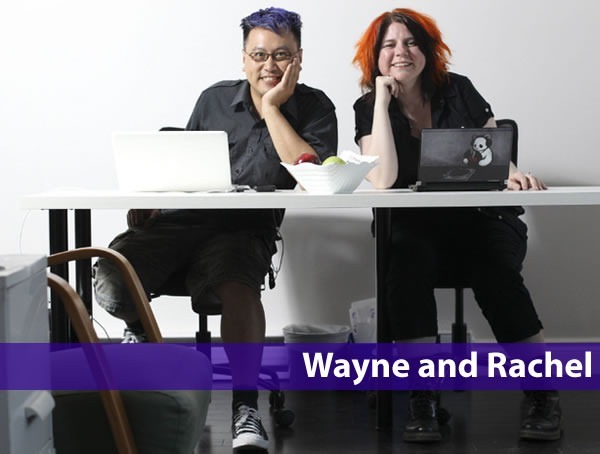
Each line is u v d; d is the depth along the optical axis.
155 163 2.67
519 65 3.65
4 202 3.70
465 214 2.93
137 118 3.68
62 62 3.66
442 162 2.63
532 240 3.69
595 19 3.63
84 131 3.68
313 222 3.70
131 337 2.96
